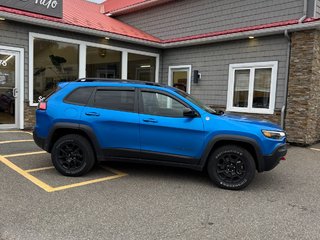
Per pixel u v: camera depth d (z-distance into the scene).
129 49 12.88
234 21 11.91
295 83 9.69
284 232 3.73
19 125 9.98
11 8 9.38
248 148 5.27
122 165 6.55
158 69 14.10
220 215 4.17
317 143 10.20
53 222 3.76
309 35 9.32
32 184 5.10
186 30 13.70
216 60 11.98
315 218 4.16
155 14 15.01
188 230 3.70
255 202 4.70
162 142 5.39
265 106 10.59
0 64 9.43
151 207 4.35
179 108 5.39
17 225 3.65
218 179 5.27
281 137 5.25
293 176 6.24
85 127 5.53
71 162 5.62
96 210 4.17
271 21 10.78
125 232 3.59
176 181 5.60
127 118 5.45
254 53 10.78
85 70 11.51
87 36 11.46
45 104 5.76
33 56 10.12
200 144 5.26
